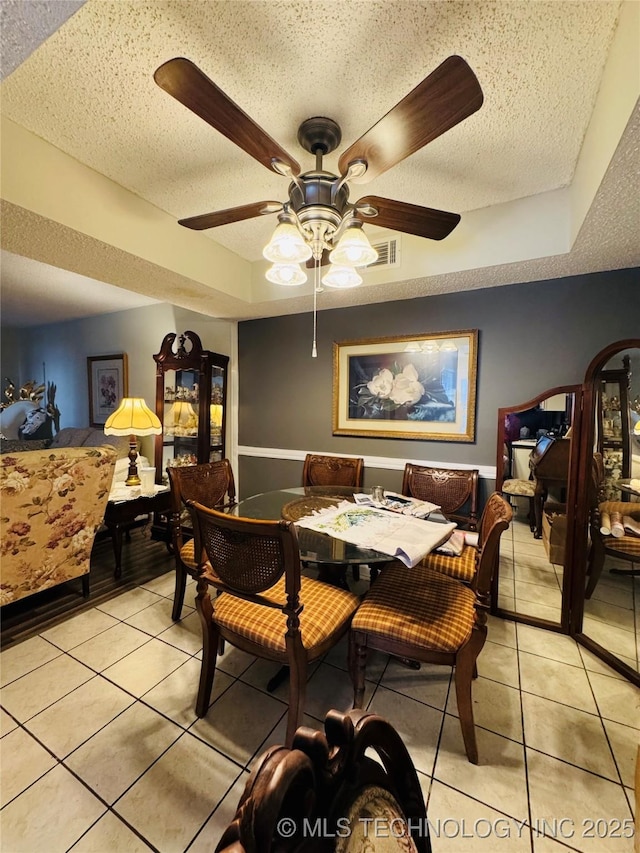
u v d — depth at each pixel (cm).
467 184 186
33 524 205
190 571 202
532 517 228
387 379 288
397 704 158
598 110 128
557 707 155
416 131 106
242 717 151
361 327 298
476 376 255
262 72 122
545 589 225
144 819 113
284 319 336
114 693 162
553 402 218
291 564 119
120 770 128
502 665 181
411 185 187
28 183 152
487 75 122
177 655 187
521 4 99
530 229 198
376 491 216
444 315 265
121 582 264
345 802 47
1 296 386
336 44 112
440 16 103
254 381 356
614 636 195
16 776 125
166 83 91
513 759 132
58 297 388
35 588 214
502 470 233
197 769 129
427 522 180
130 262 207
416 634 136
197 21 105
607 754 134
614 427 191
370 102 135
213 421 351
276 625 138
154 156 165
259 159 123
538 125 144
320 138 147
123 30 107
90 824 112
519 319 242
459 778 126
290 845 38
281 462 345
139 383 435
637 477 186
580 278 225
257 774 42
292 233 136
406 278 233
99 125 147
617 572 197
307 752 46
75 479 218
